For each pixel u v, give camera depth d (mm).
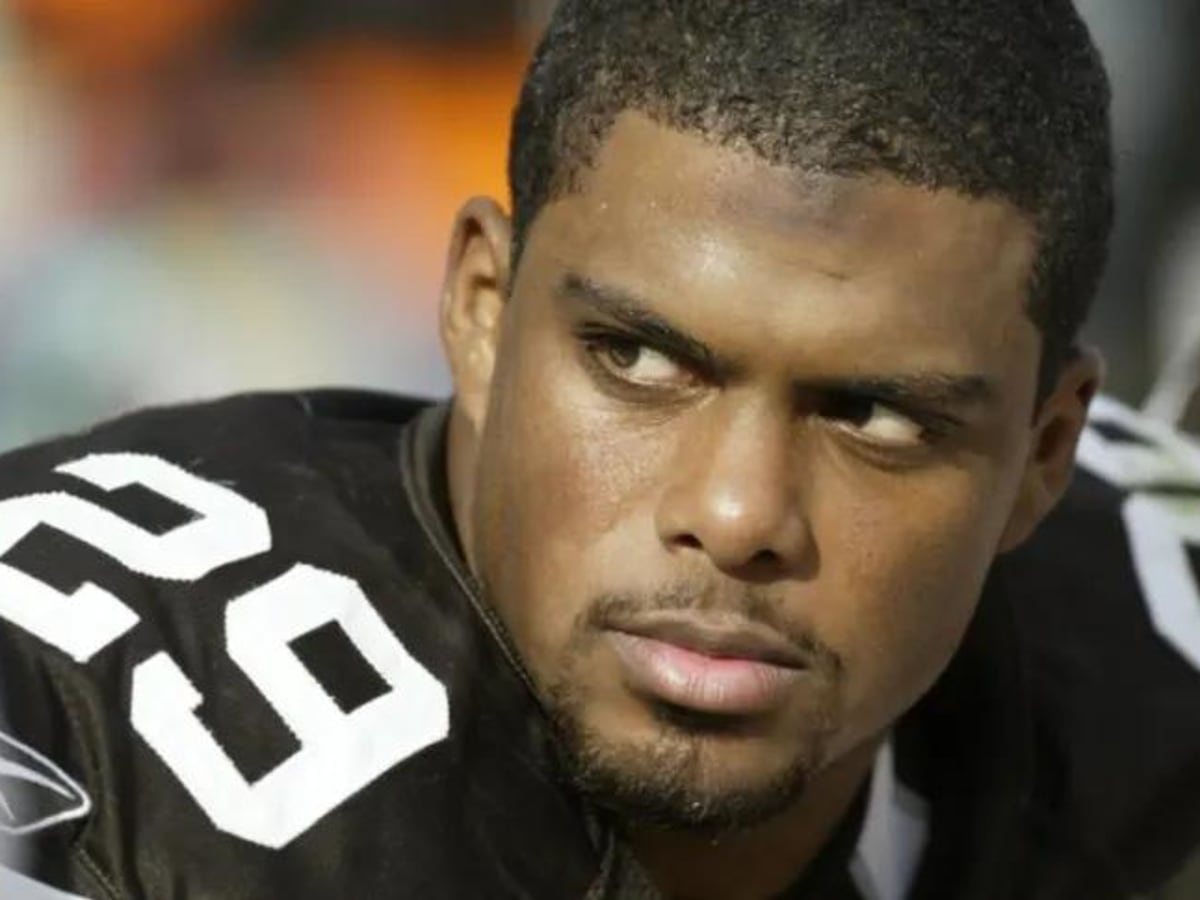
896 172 3051
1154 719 4105
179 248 9172
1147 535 4379
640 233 3078
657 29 3127
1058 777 4020
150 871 2996
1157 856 4023
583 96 3186
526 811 3244
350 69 9508
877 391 3074
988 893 3848
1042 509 3611
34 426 8797
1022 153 3160
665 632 3078
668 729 3111
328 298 9242
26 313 8953
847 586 3125
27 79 9297
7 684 3045
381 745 3189
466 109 9539
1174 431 4754
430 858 3135
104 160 9273
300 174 9445
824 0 3107
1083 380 3527
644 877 3342
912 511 3158
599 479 3115
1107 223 3412
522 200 3340
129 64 9352
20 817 2934
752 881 3617
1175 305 9352
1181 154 9547
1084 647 4188
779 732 3135
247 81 9438
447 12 9539
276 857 3051
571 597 3139
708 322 3035
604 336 3123
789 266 3025
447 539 3434
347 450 3600
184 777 3070
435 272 9383
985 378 3158
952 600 3256
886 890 3838
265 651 3221
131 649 3158
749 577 3062
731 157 3045
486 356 3521
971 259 3113
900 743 3918
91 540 3291
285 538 3377
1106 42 9492
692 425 3090
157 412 3656
